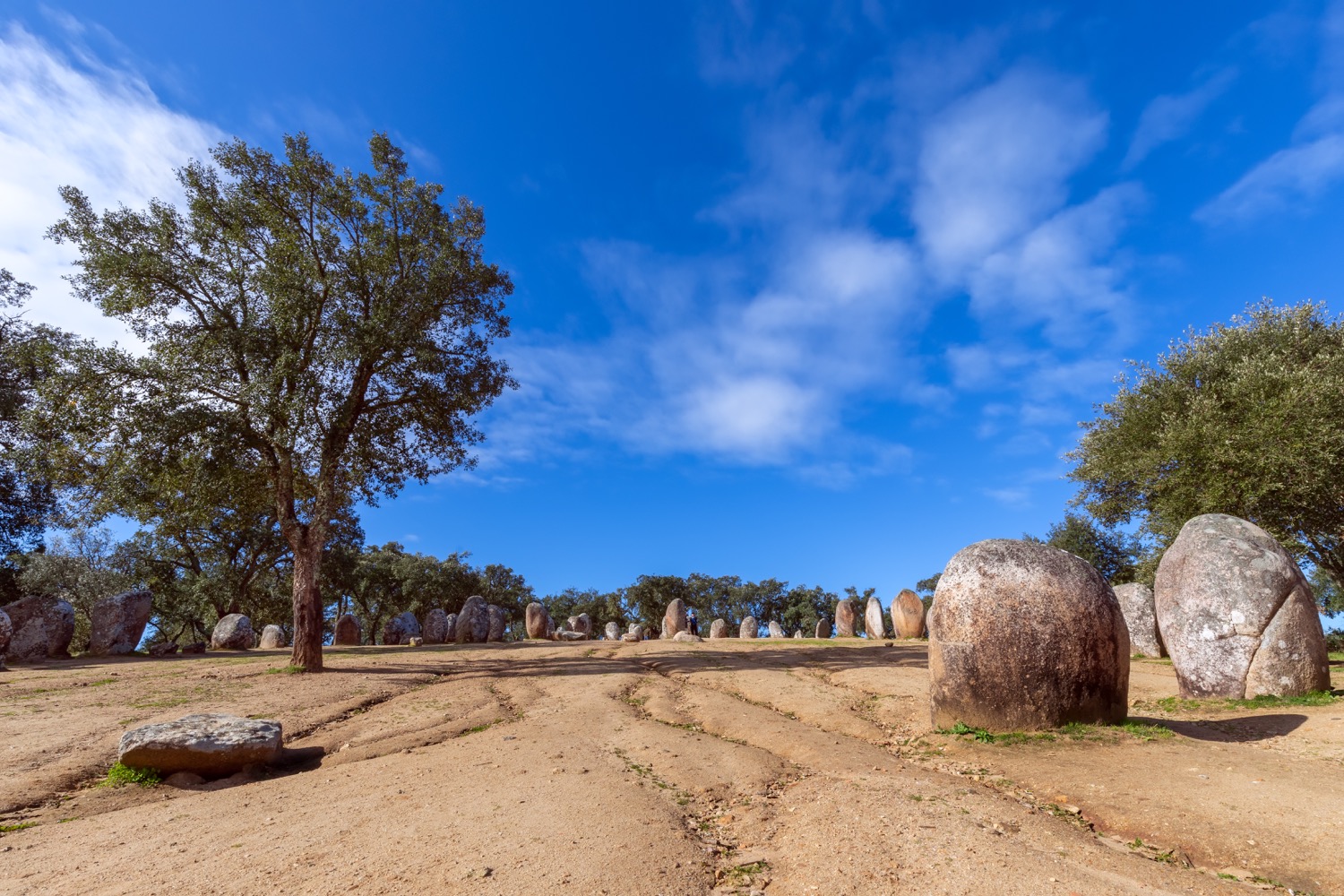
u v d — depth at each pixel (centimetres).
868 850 556
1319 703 1066
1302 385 1914
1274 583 1175
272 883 502
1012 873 504
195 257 1958
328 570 4372
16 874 548
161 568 3891
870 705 1285
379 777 834
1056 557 1009
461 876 502
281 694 1395
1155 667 1697
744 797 744
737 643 2767
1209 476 1941
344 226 2062
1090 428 2542
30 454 1834
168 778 856
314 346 1978
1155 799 667
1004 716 945
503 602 6178
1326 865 523
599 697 1388
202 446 1791
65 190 1827
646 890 487
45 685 1466
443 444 2336
